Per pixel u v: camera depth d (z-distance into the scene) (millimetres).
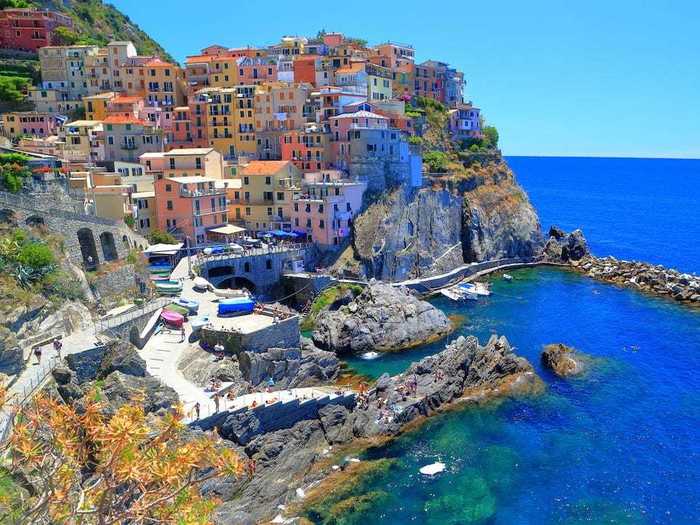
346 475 59469
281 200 125250
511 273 144375
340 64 162500
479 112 183250
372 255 121188
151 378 60000
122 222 93312
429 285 125750
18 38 160000
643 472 60250
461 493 56594
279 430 61469
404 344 95188
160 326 78625
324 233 120062
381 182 129375
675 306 115750
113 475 24703
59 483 27312
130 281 84312
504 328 102312
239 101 147625
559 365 83938
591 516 53688
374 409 68250
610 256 166500
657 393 77062
